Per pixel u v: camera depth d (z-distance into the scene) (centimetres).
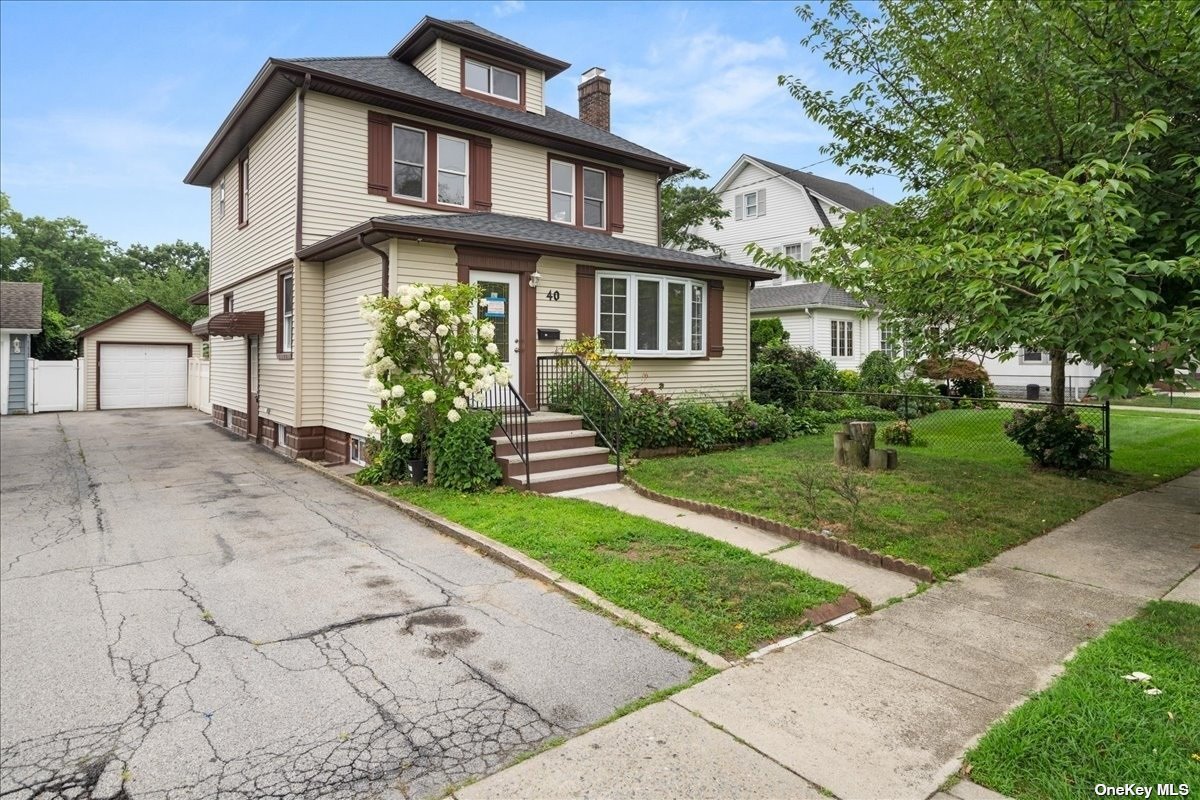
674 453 1041
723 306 1330
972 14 782
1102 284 477
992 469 909
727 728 297
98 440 1398
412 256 905
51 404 2122
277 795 255
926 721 303
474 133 1225
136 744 289
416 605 454
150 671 357
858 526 603
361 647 386
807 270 823
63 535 643
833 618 433
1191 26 558
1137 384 509
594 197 1417
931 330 869
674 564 513
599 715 311
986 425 1466
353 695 330
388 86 1105
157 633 408
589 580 482
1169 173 564
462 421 808
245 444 1330
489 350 837
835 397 1650
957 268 559
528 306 1020
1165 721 294
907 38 831
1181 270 458
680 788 254
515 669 358
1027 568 526
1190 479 883
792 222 2534
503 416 888
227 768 272
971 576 509
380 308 791
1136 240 583
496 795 253
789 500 702
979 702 320
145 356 2305
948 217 795
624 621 419
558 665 362
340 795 255
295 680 346
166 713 314
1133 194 555
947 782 258
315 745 288
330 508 757
